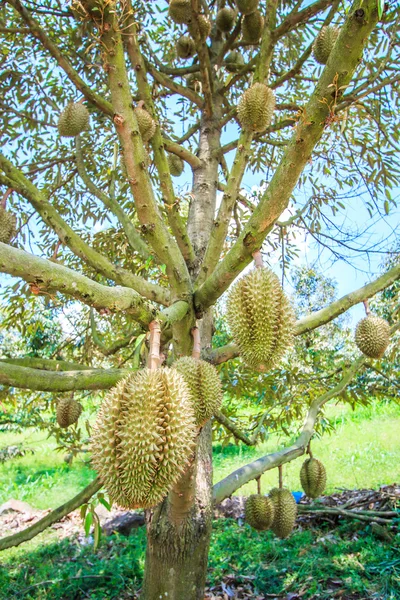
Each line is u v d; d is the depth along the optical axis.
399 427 9.95
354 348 6.98
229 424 3.58
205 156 3.96
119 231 5.36
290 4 4.68
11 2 2.75
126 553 5.39
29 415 6.04
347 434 9.75
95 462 1.37
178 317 2.03
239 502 6.68
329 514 5.73
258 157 5.61
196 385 1.83
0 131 4.59
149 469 1.31
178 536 2.89
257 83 2.50
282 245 5.17
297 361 5.24
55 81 4.66
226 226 2.51
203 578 3.00
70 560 5.35
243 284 1.95
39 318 6.21
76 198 5.41
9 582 4.88
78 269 5.63
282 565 4.62
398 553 4.61
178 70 4.27
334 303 2.89
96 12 1.93
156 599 2.93
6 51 4.41
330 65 1.44
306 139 1.56
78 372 2.20
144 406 1.34
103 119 4.73
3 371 2.09
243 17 3.88
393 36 2.88
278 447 9.41
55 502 7.43
